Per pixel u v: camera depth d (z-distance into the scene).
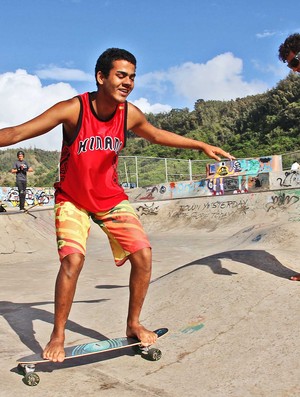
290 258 5.21
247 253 5.28
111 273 8.25
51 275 8.12
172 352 3.36
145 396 2.71
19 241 11.54
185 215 19.05
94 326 4.11
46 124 2.84
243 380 2.84
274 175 21.39
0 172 77.56
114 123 3.00
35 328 4.17
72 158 2.98
